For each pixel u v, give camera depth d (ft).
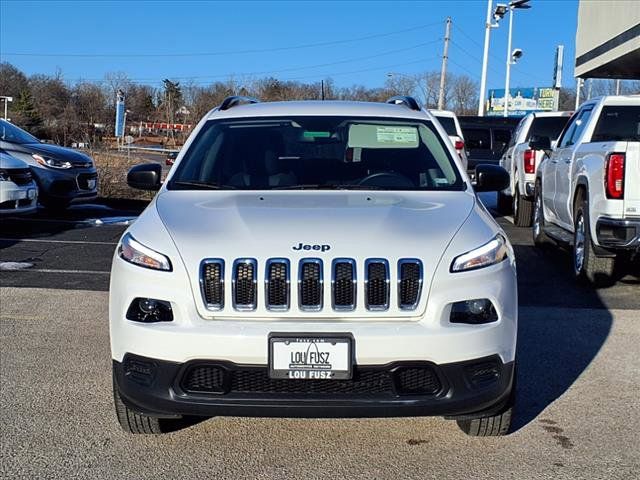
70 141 129.29
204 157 16.97
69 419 15.01
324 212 13.69
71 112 138.00
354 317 12.01
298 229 12.81
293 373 11.69
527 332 21.59
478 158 70.69
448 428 14.67
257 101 21.12
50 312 23.20
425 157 17.01
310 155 16.98
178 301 12.11
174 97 178.91
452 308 12.17
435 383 12.00
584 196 27.14
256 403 11.83
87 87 169.17
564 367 18.52
